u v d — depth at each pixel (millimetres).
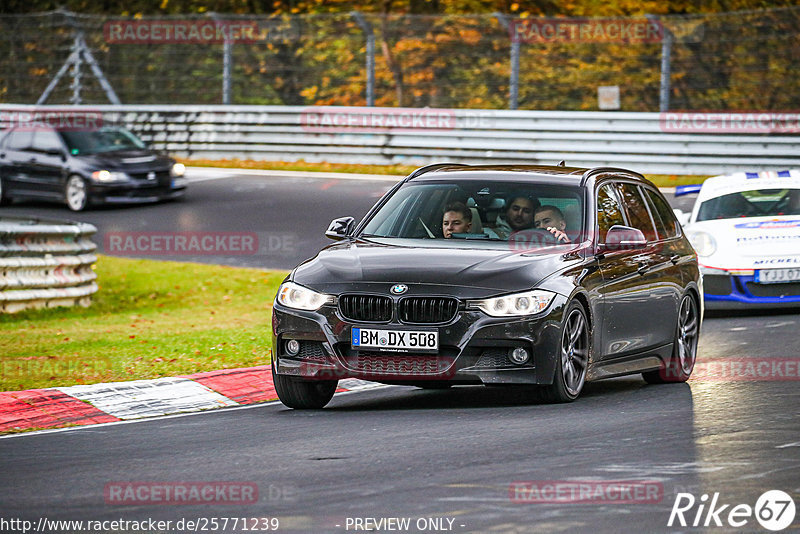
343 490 19578
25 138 81562
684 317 33125
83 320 50156
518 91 95562
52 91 105938
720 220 48094
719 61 98938
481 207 29891
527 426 25031
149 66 108000
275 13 119812
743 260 45594
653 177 82312
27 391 30297
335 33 111688
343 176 86375
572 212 29891
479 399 29359
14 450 24250
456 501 18625
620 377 34250
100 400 29844
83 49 104750
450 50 107250
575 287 27812
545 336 26859
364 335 26859
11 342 41000
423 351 26578
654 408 27281
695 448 22453
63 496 19797
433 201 30406
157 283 59000
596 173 31547
